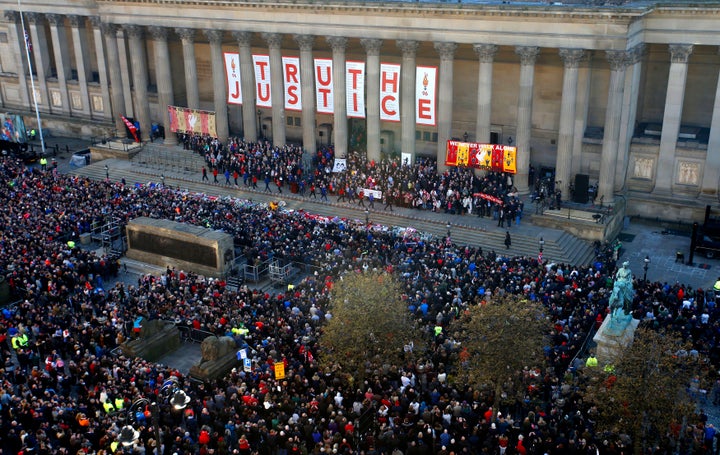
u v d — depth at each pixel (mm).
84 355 51750
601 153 84750
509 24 78750
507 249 75625
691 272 72562
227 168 94188
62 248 69812
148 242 75375
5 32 121875
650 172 84125
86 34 116000
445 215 82375
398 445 43125
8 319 57844
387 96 85750
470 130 95750
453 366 51344
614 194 83938
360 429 44281
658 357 41344
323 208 86688
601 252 73500
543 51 88125
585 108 81625
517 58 89812
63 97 119562
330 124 104562
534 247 75312
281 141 96438
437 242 71875
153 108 113062
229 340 54188
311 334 53844
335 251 68500
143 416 44156
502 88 91938
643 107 88375
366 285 50281
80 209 80688
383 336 48094
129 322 57781
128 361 50688
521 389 46219
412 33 83500
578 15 74812
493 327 45562
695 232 72750
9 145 108188
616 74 76000
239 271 72812
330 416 44469
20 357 53469
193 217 78312
